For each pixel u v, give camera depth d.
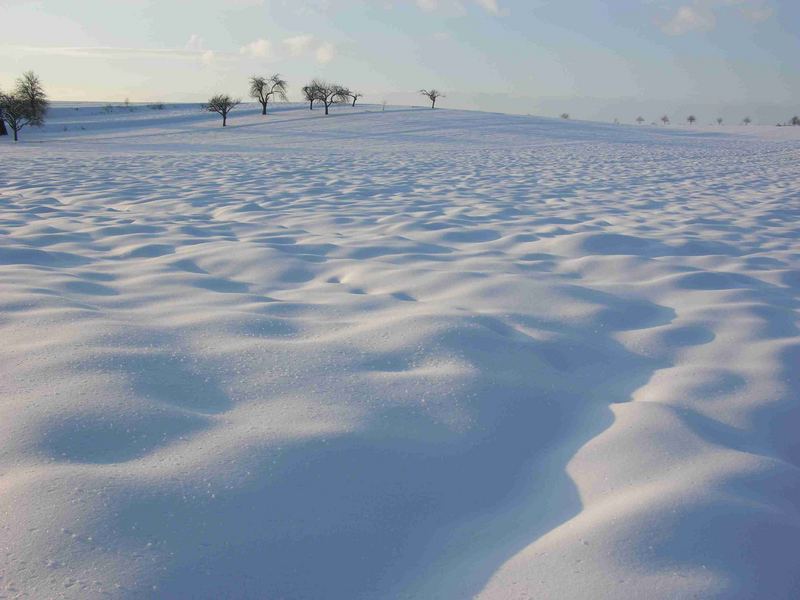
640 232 6.68
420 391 2.39
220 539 1.54
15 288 3.60
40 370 2.37
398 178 13.33
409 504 1.80
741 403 2.60
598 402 2.55
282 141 35.84
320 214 7.56
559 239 5.81
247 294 3.82
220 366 2.57
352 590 1.48
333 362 2.64
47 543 1.45
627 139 38.28
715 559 1.57
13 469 1.73
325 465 1.87
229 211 7.77
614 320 3.58
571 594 1.45
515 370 2.69
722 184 12.84
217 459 1.83
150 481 1.70
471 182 12.66
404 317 3.21
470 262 4.95
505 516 1.80
